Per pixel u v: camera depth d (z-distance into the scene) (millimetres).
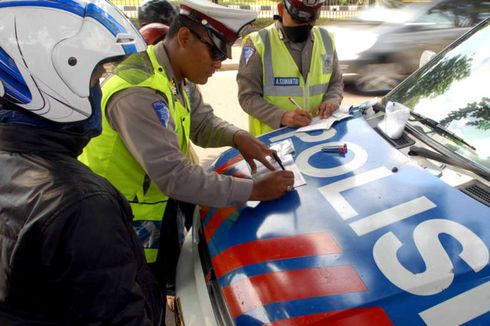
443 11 6430
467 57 2197
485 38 2209
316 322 1190
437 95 2154
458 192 1553
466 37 2342
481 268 1276
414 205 1527
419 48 6340
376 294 1235
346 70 6508
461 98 2039
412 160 1799
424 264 1307
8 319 951
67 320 962
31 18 959
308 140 2115
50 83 976
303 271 1344
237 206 1638
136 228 1786
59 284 924
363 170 1780
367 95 6531
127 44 1063
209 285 1578
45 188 936
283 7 2531
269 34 2627
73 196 929
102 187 984
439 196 1546
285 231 1521
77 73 993
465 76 2113
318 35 2684
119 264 961
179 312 1632
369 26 6645
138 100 1521
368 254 1365
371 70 6449
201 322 1517
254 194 1644
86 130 1073
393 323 1169
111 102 1551
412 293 1232
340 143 2012
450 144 1863
